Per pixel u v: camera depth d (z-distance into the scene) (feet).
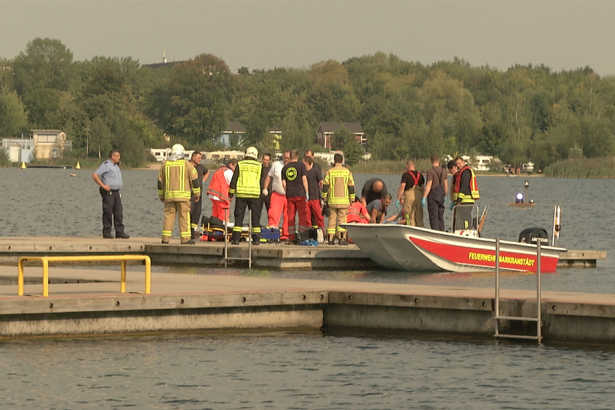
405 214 320.29
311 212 327.26
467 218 311.68
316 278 280.92
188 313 206.08
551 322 201.57
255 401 155.33
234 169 320.50
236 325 209.97
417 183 319.06
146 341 196.54
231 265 308.40
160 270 295.89
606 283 294.66
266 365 178.91
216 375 170.91
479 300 203.51
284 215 334.03
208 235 338.75
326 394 159.74
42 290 212.02
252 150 315.99
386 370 176.04
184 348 191.52
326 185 316.19
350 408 152.15
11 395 155.63
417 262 302.66
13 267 275.18
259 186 315.99
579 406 153.28
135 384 163.73
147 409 150.20
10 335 192.54
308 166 324.39
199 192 317.01
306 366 178.60
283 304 212.02
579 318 198.90
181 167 311.88
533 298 203.62
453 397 158.30
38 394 156.56
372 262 316.19
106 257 200.34
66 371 170.81
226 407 151.94
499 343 199.62
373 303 211.61
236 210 317.63
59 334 195.93
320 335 208.95
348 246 318.65
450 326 207.72
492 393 160.66
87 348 188.44
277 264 302.04
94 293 205.16
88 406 150.92
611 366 178.70
